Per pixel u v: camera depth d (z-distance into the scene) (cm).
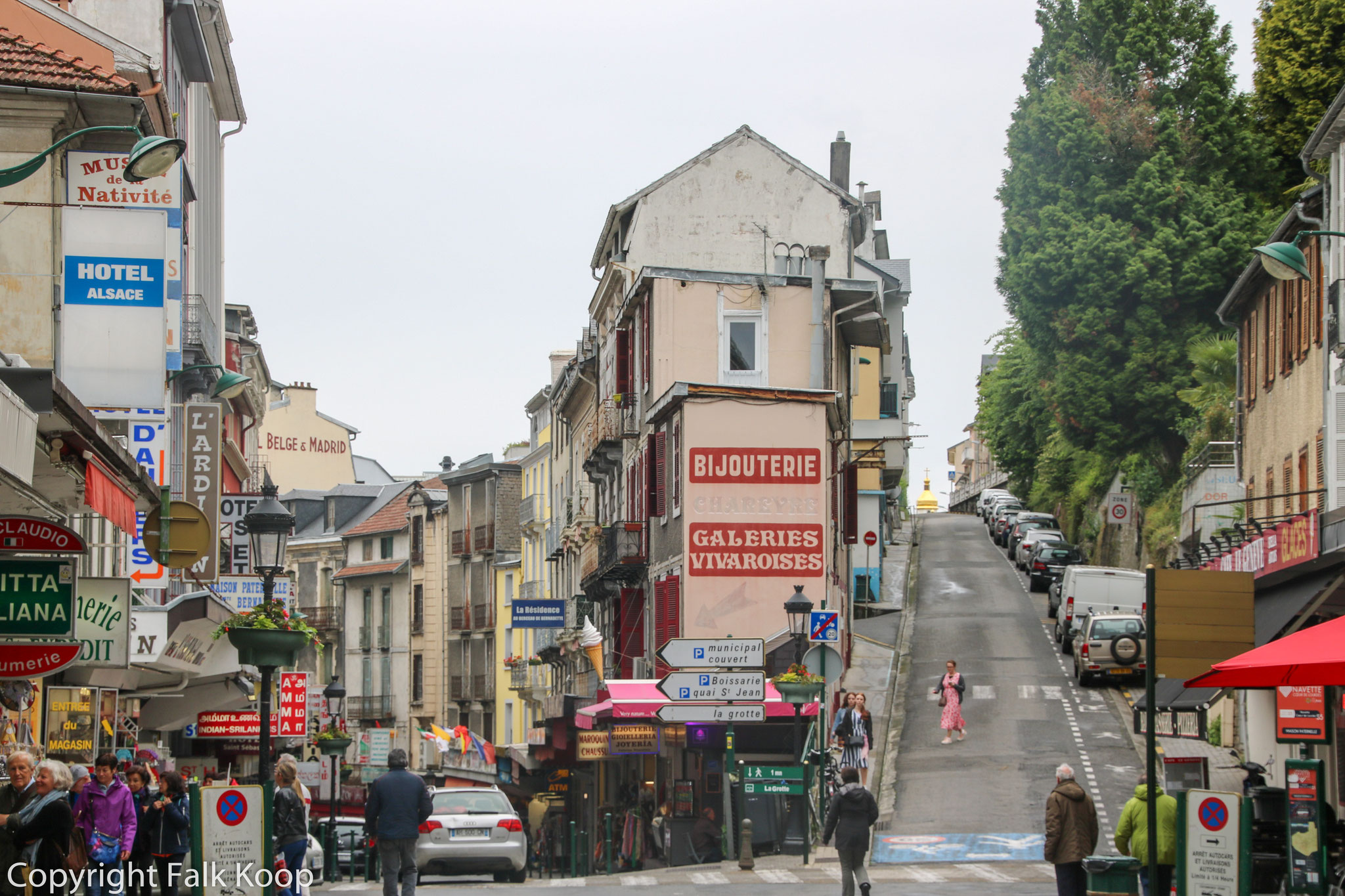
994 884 2108
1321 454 3384
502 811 2577
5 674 1265
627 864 3703
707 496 3478
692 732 3128
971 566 7269
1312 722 2231
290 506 8825
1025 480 8494
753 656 2511
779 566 3472
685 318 4234
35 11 2388
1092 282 6262
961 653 4919
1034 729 3703
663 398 3678
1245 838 1328
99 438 1364
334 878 2919
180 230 2308
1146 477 6250
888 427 6119
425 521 8044
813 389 3547
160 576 2438
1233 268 6175
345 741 3675
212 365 2617
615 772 4462
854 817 1809
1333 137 3106
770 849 2661
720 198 4944
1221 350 5788
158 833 1822
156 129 2348
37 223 1994
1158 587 1387
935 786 3100
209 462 2884
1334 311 3014
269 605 1883
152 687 2895
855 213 4991
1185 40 6525
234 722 3128
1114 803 2873
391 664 8219
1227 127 6366
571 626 6053
